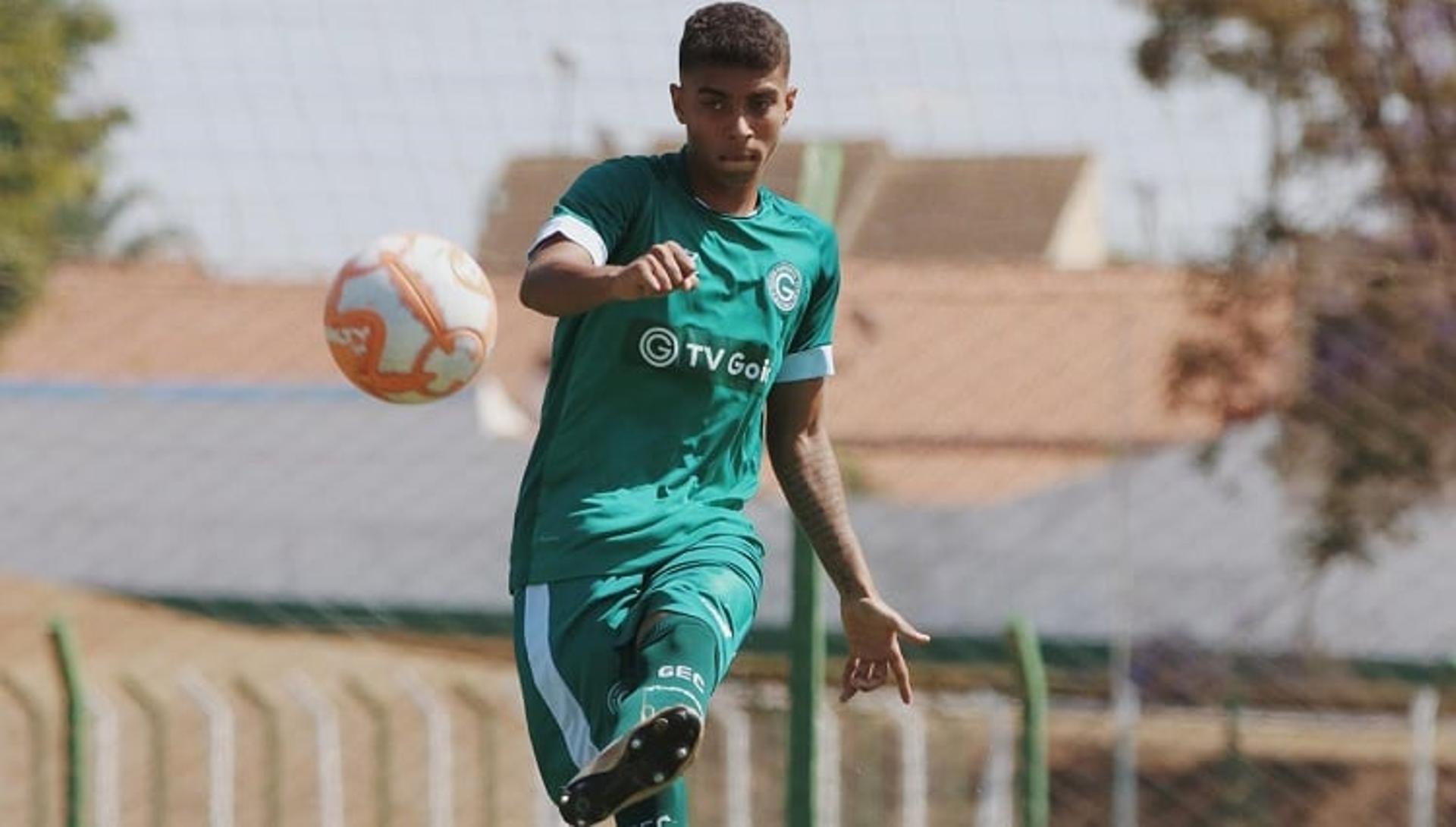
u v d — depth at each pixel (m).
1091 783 29.77
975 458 37.34
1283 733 29.83
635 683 14.38
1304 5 35.41
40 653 33.84
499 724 30.34
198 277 28.55
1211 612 38.19
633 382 15.23
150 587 35.16
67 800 23.98
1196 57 36.75
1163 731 30.09
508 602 34.44
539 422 16.70
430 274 16.66
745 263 15.35
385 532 37.44
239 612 27.41
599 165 15.36
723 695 27.17
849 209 27.00
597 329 15.20
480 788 29.33
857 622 16.33
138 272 28.89
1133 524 39.34
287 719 31.44
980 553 38.94
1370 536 37.88
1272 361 37.41
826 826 26.38
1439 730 29.50
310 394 36.16
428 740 30.14
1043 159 27.72
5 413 34.09
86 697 25.94
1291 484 38.22
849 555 16.30
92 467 34.59
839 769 27.23
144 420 35.06
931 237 27.41
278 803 27.25
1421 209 32.81
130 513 34.94
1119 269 28.98
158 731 26.72
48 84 30.55
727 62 14.85
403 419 37.88
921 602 39.00
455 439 38.22
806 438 16.33
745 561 15.38
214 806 26.84
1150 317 36.72
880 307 32.25
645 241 15.16
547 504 15.51
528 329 40.94
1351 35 35.31
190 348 34.81
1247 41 36.31
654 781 13.43
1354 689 29.62
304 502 36.28
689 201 15.33
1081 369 36.44
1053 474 39.84
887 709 27.58
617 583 15.16
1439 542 37.75
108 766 26.50
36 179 30.27
